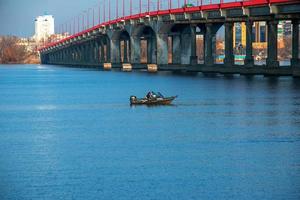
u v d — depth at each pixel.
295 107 108.06
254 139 75.81
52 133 84.75
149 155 67.00
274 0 171.25
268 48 189.38
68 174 58.91
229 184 54.69
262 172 58.53
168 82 181.50
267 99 121.81
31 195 52.38
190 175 57.84
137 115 102.12
